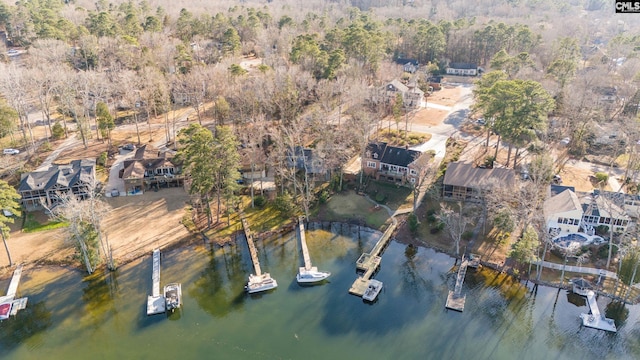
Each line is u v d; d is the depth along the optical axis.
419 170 85.44
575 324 58.28
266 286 64.19
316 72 130.88
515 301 61.81
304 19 194.12
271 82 108.38
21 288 64.00
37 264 68.44
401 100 112.19
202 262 70.00
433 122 120.50
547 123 99.19
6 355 54.25
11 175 89.12
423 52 171.88
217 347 55.12
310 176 92.75
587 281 63.28
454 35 173.62
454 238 69.75
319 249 73.62
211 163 72.50
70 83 111.75
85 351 54.62
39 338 56.44
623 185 87.38
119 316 59.62
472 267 68.00
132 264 68.88
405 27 181.12
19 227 76.38
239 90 110.62
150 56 132.38
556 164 96.38
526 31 163.50
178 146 101.25
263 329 57.81
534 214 73.31
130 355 53.97
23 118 114.75
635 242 67.81
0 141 102.44
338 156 91.31
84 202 69.25
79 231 63.97
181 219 79.31
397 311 60.59
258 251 73.25
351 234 77.56
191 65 136.12
